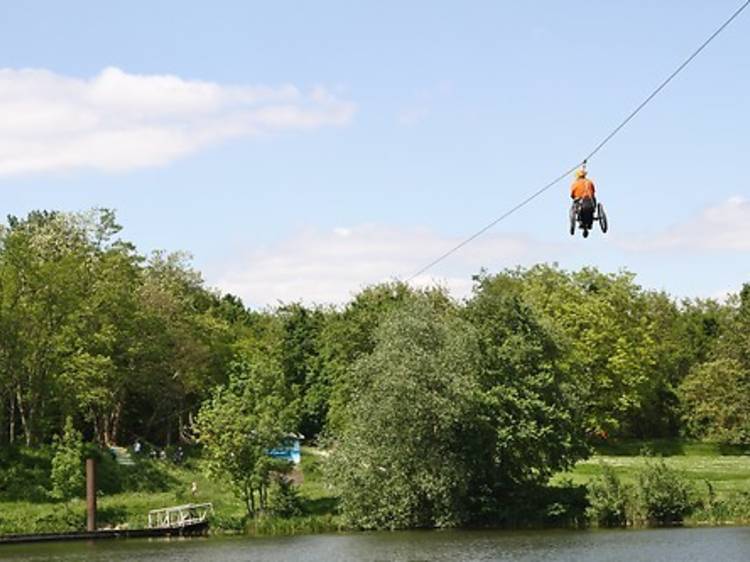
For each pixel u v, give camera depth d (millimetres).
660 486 95500
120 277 131625
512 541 81938
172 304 139375
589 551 73688
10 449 115625
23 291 121562
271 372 107562
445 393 94312
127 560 75062
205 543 88062
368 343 145125
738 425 147625
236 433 101500
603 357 151000
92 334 125312
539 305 153500
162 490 114375
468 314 103938
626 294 159250
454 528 95125
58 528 98875
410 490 95062
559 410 99688
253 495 103625
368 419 95500
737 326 159250
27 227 149000
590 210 42156
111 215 140500
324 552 76812
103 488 111875
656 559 68312
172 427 148875
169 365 136000
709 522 94625
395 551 76125
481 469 96500
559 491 99688
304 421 156750
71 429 112312
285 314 175375
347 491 95625
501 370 99312
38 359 120938
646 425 166250
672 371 177750
